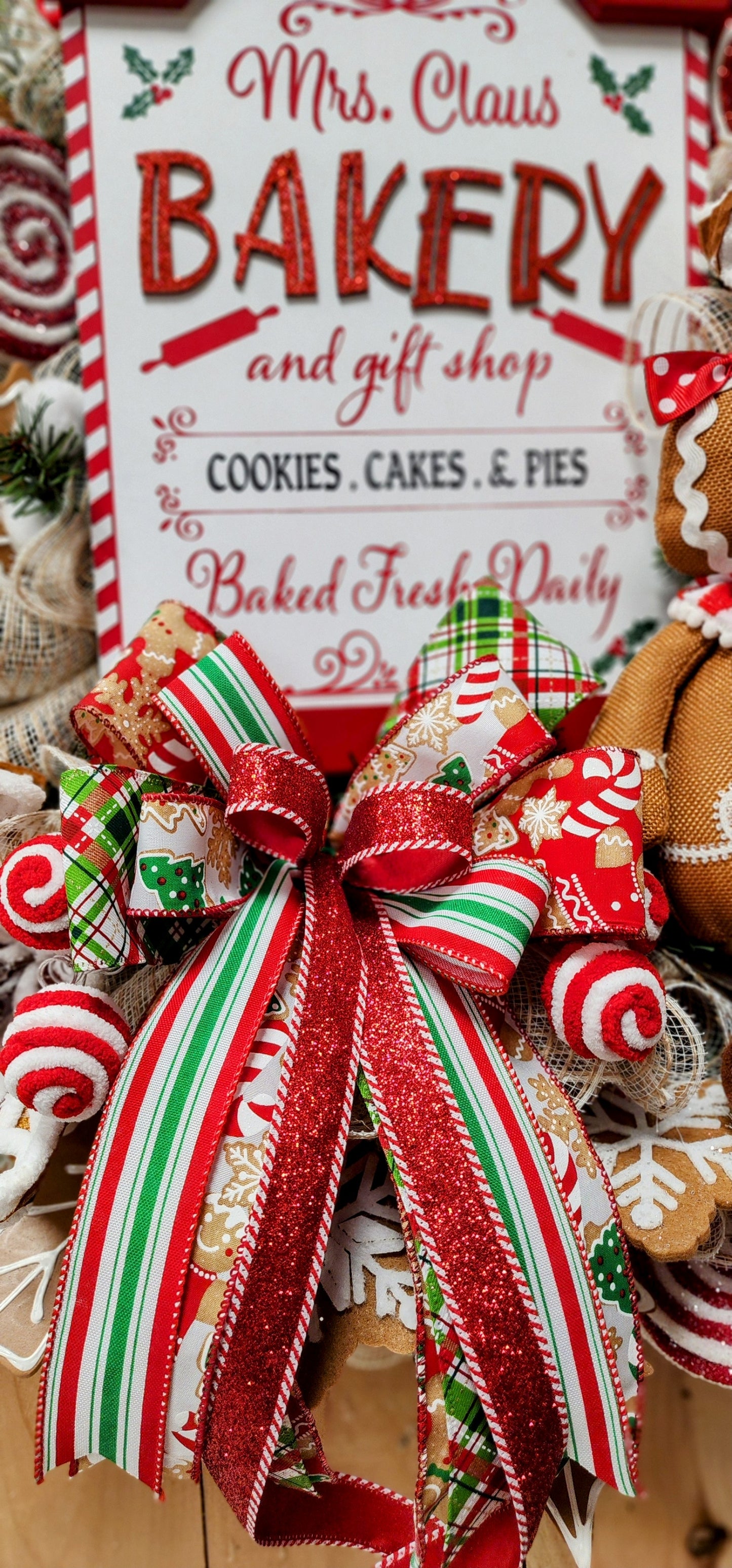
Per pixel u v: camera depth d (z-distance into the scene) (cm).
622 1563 86
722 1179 69
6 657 78
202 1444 64
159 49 78
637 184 81
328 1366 66
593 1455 65
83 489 79
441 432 81
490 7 80
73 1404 65
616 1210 67
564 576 82
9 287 79
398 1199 66
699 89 82
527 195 81
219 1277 64
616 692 77
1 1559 77
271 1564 80
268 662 81
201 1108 66
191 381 79
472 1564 65
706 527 74
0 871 69
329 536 81
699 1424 85
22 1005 68
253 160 79
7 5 78
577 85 81
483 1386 64
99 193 78
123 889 68
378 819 68
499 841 70
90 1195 66
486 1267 65
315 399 80
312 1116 65
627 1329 67
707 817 74
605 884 68
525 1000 71
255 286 80
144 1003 70
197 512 80
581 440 82
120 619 80
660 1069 69
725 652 76
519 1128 67
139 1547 79
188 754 71
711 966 78
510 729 70
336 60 79
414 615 81
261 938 69
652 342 80
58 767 78
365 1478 85
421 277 80
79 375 80
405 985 68
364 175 80
